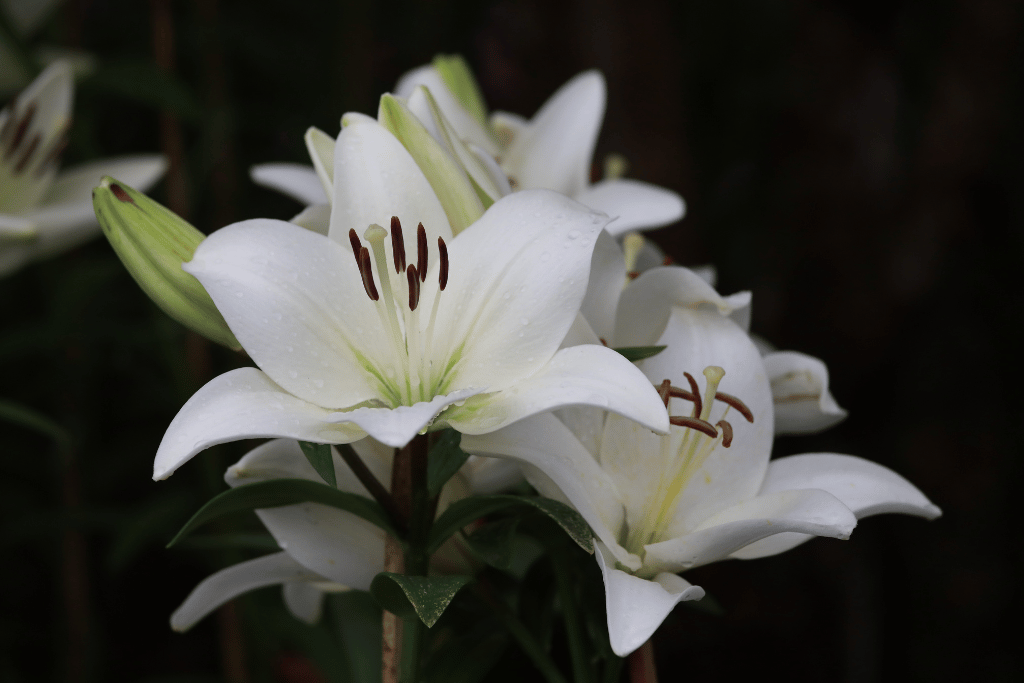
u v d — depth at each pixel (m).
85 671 1.58
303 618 1.28
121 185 1.16
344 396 1.15
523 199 1.17
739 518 1.18
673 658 2.22
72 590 1.57
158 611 2.00
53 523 1.47
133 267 1.17
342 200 1.18
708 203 2.38
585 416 1.19
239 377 1.14
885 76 2.42
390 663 1.18
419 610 1.14
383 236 1.16
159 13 1.53
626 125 2.25
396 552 1.18
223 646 1.45
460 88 1.33
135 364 1.68
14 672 1.68
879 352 2.38
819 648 2.25
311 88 1.96
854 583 2.26
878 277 2.38
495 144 1.33
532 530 1.20
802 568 2.29
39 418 1.36
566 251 1.15
